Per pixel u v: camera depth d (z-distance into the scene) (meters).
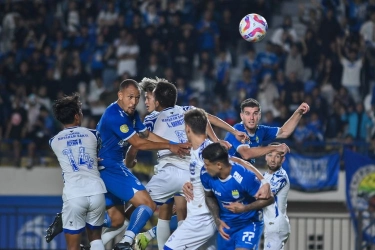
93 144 20.17
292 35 44.12
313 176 36.31
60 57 44.19
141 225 20.02
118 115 20.20
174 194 21.30
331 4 45.84
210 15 45.22
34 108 41.56
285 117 40.25
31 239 35.31
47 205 35.81
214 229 19.92
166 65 43.38
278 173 21.86
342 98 40.75
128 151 22.03
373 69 43.06
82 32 45.19
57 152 20.12
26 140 39.84
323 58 43.12
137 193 20.33
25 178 37.75
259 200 18.81
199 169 19.47
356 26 44.56
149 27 44.41
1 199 37.41
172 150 20.03
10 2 46.47
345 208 36.88
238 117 41.16
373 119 40.34
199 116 19.50
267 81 42.03
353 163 35.88
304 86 41.97
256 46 45.69
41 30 45.72
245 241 19.39
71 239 19.97
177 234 19.86
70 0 46.34
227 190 18.83
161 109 21.45
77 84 42.78
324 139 40.16
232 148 20.89
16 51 44.66
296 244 33.94
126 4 45.88
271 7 46.94
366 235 34.53
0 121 41.47
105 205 20.38
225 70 43.09
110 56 43.84
